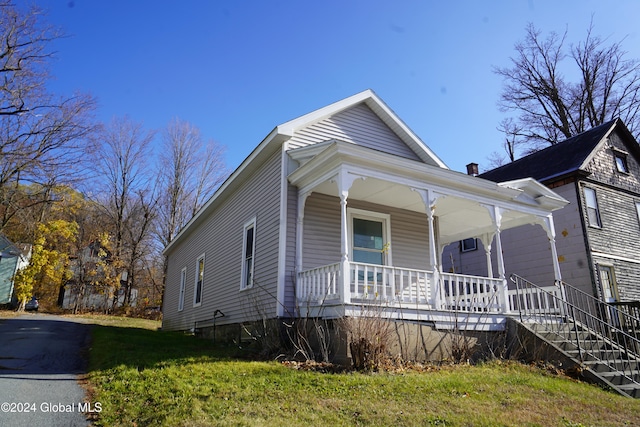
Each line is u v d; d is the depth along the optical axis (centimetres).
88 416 457
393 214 1105
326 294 752
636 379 768
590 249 1328
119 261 3106
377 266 771
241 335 1020
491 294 917
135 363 676
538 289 1044
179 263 1933
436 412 468
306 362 685
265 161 1046
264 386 534
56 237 2880
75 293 3075
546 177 1470
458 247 1758
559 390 619
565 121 2742
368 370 633
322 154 801
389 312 746
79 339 1084
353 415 446
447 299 991
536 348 829
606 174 1521
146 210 3419
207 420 420
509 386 605
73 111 2123
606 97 2602
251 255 1058
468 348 786
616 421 507
